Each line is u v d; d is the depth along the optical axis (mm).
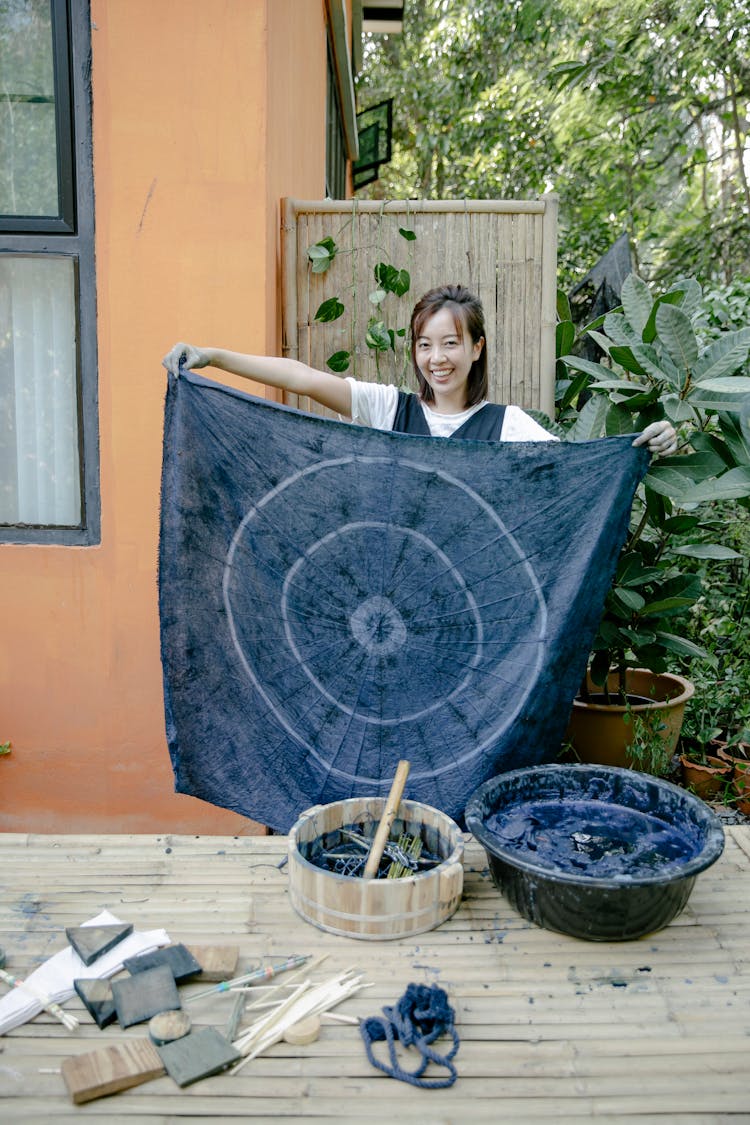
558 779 2188
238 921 1932
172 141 2596
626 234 4262
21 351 2734
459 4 9562
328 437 2227
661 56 7246
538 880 1826
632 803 2152
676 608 2947
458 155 9844
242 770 2373
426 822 2115
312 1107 1423
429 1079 1471
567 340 3342
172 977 1674
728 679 3408
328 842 2115
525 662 2252
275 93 2752
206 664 2336
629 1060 1524
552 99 7883
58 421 2768
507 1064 1515
